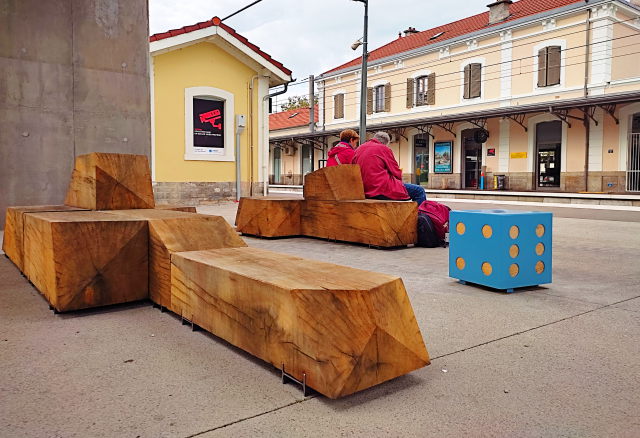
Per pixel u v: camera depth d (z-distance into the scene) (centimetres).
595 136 2091
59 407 206
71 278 340
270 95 1645
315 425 192
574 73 2158
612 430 188
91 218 370
